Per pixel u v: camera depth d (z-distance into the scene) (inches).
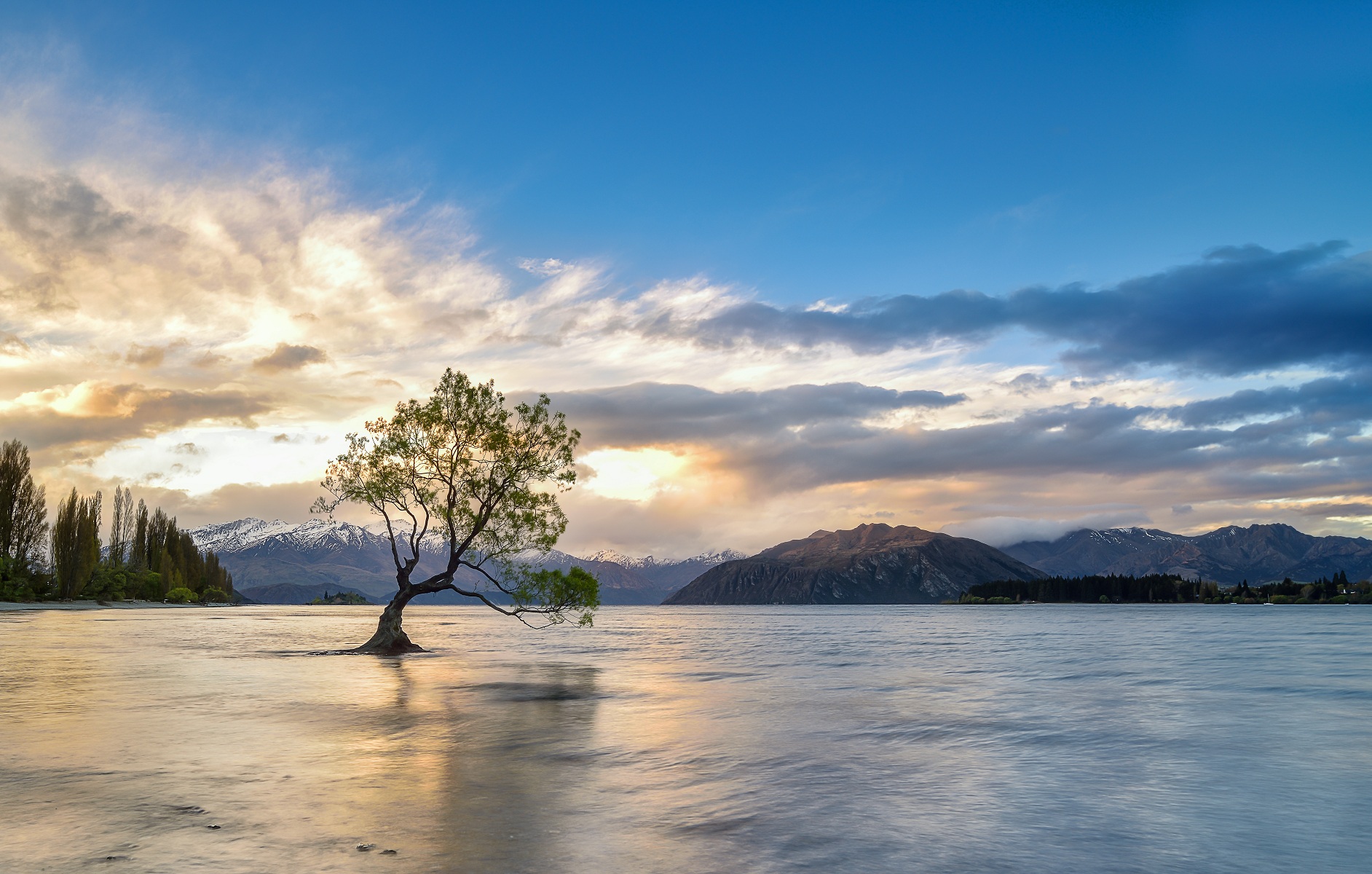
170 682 1315.2
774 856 415.8
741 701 1120.2
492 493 2020.2
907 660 2102.6
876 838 452.1
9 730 818.2
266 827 460.4
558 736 796.6
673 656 2252.7
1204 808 527.8
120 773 610.5
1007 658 2146.9
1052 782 606.5
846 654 2377.0
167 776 597.9
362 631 3575.3
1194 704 1106.7
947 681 1471.5
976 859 415.2
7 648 2118.6
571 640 3255.4
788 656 2247.8
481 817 486.3
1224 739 814.5
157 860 397.7
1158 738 816.3
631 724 888.3
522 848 423.5
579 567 1988.2
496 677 1480.1
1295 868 407.2
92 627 3499.0
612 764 658.2
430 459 2023.9
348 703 1055.6
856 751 729.0
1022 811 515.8
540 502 1996.8
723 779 602.5
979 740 797.2
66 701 1053.8
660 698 1149.1
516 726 863.1
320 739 768.3
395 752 706.8
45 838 434.3
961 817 499.2
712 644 3026.6
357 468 2039.9
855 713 999.0
